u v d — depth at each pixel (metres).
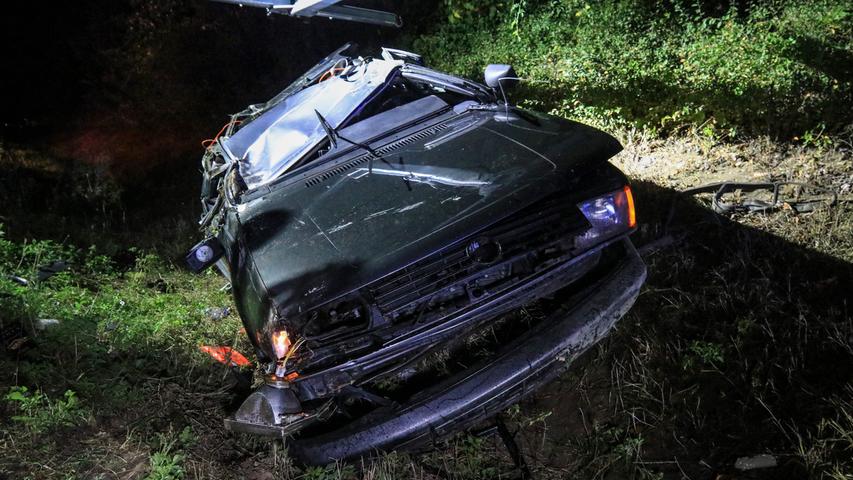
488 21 9.52
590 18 7.91
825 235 4.07
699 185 5.00
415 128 3.99
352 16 4.21
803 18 6.59
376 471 3.00
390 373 3.09
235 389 3.99
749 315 3.49
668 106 5.83
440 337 2.98
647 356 3.49
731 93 5.44
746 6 7.39
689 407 3.19
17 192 8.85
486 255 2.91
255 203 3.72
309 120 4.15
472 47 9.09
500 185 3.14
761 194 4.69
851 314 3.43
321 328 2.88
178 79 10.20
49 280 5.50
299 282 2.93
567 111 6.34
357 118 4.14
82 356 4.20
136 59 10.34
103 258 6.09
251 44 10.48
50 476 3.29
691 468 2.93
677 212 4.73
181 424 3.69
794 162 4.99
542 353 2.98
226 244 3.71
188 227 7.29
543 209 3.10
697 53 6.19
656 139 5.82
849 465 2.69
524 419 3.38
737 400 3.12
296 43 10.46
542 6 8.94
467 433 3.33
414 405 2.96
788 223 4.26
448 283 2.89
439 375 3.39
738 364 3.27
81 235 7.26
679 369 3.40
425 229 2.99
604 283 3.20
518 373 2.96
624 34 7.31
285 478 3.17
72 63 10.41
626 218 3.29
